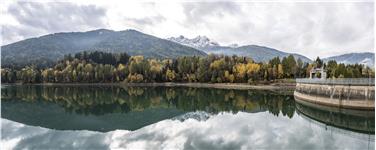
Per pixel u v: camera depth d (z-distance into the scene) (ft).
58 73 517.96
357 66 380.78
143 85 496.64
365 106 148.87
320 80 181.98
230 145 95.35
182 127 126.11
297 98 223.30
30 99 256.73
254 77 440.45
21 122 142.61
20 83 509.35
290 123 135.64
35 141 104.06
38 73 521.65
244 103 224.33
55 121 146.30
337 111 162.61
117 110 190.08
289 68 443.32
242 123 135.03
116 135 112.68
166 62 569.64
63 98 268.41
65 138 108.27
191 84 481.05
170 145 96.63
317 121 142.41
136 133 115.24
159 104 224.12
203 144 96.58
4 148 95.09
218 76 471.21
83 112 180.14
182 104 222.69
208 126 127.44
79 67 536.42
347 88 158.81
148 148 93.56
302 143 97.86
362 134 112.27
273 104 215.10
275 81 429.79
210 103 227.81
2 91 348.18
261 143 97.50
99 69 525.75
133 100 254.68
